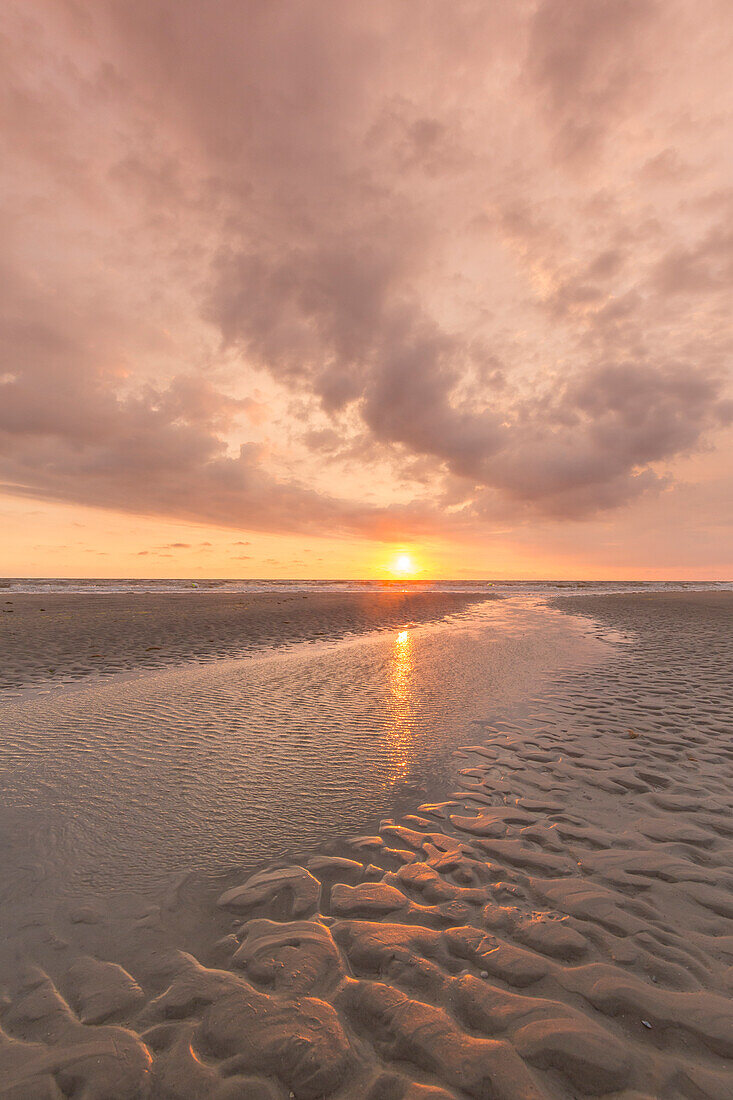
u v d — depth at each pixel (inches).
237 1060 78.5
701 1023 83.8
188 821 157.5
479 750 220.2
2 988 93.2
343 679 360.8
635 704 291.1
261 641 555.8
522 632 644.1
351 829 153.9
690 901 117.8
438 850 141.8
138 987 93.2
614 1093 72.6
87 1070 76.9
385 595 1411.2
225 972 96.7
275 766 201.6
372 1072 76.9
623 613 868.0
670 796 175.5
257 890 122.8
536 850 141.6
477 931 107.7
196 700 301.4
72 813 161.5
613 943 103.3
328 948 102.7
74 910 115.1
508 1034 82.4
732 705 286.2
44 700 300.2
